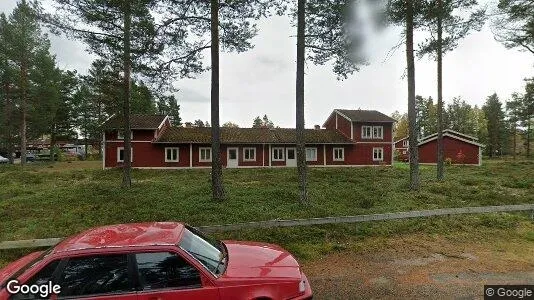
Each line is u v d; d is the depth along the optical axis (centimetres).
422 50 1784
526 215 1290
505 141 8012
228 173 3047
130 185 1981
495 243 969
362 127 4381
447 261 825
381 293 650
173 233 501
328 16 1328
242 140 3997
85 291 423
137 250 446
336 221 1067
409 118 1841
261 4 1340
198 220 1169
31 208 1458
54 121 5478
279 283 470
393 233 1063
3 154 6156
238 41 1434
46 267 424
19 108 4000
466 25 1786
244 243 606
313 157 4247
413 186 1833
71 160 5819
